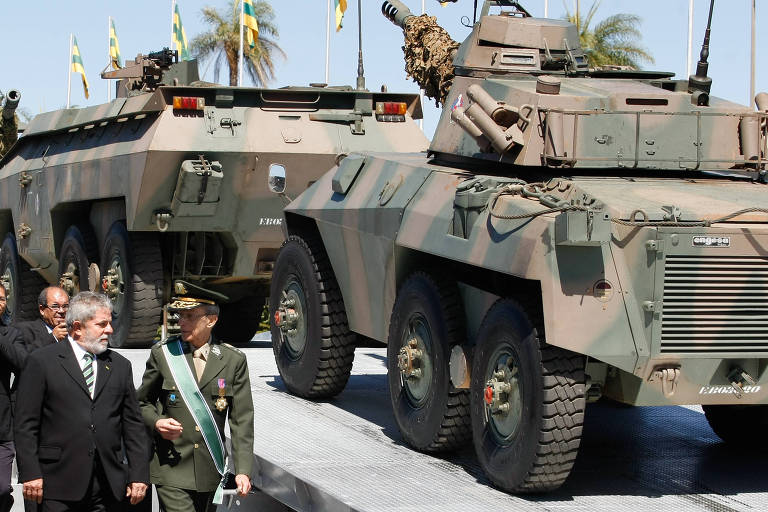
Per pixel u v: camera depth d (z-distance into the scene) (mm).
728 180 8336
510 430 7160
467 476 7477
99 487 6332
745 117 8305
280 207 12977
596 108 8078
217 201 12719
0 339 7160
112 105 13781
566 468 6883
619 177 8148
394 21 10797
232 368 6566
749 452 8414
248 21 23062
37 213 15797
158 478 6504
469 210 7512
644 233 6750
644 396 6973
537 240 6773
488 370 7367
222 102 12648
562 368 6824
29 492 6211
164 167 12383
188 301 6543
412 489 7008
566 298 6664
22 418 6246
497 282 7504
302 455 7719
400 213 8477
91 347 6320
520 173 8359
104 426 6289
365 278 9086
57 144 15570
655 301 6758
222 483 6547
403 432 8281
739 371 6996
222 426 6566
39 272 16500
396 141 13141
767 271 6906
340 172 9680
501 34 9211
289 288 10195
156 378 6566
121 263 13367
